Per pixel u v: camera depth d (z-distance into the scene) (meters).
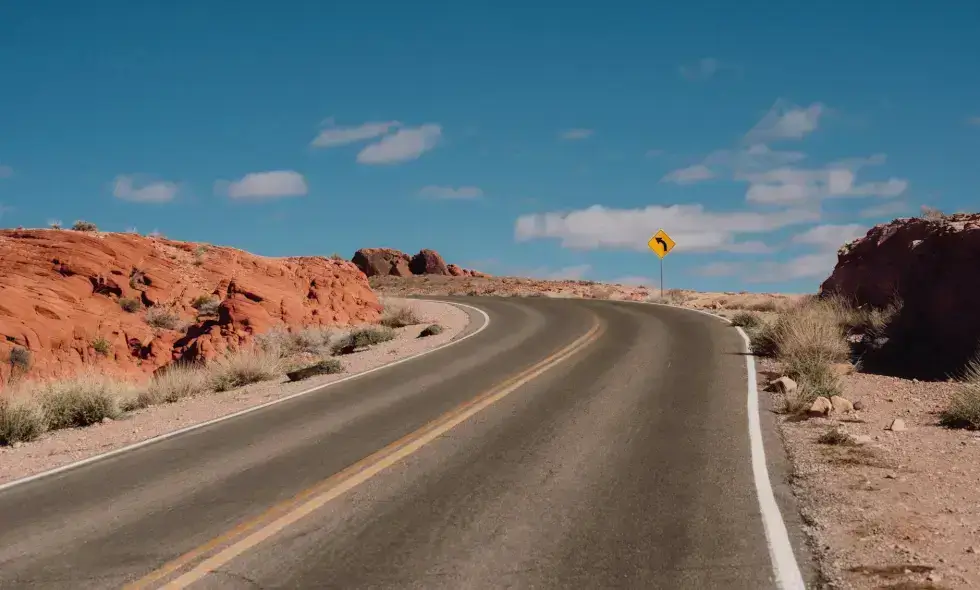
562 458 8.65
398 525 6.45
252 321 23.75
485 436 9.84
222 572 5.48
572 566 5.46
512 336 22.05
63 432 12.53
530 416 11.05
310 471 8.37
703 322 23.47
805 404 11.10
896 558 5.43
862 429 9.80
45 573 5.60
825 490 7.16
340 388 14.31
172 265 27.77
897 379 13.61
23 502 7.64
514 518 6.57
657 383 13.54
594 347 18.77
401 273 81.56
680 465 8.23
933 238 15.81
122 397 14.74
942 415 10.12
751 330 20.83
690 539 5.96
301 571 5.47
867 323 18.20
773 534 6.02
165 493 7.73
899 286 17.55
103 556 5.93
